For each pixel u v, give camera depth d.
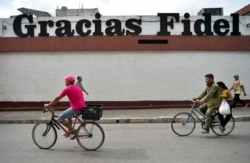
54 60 20.77
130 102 20.66
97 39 20.61
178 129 12.28
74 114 10.11
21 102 20.83
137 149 10.15
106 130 14.09
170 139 11.62
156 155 9.34
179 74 20.69
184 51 20.66
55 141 10.33
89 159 9.01
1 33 20.73
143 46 20.56
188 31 20.62
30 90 20.86
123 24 20.64
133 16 20.58
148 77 20.69
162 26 20.55
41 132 10.41
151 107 20.61
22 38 20.72
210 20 20.64
